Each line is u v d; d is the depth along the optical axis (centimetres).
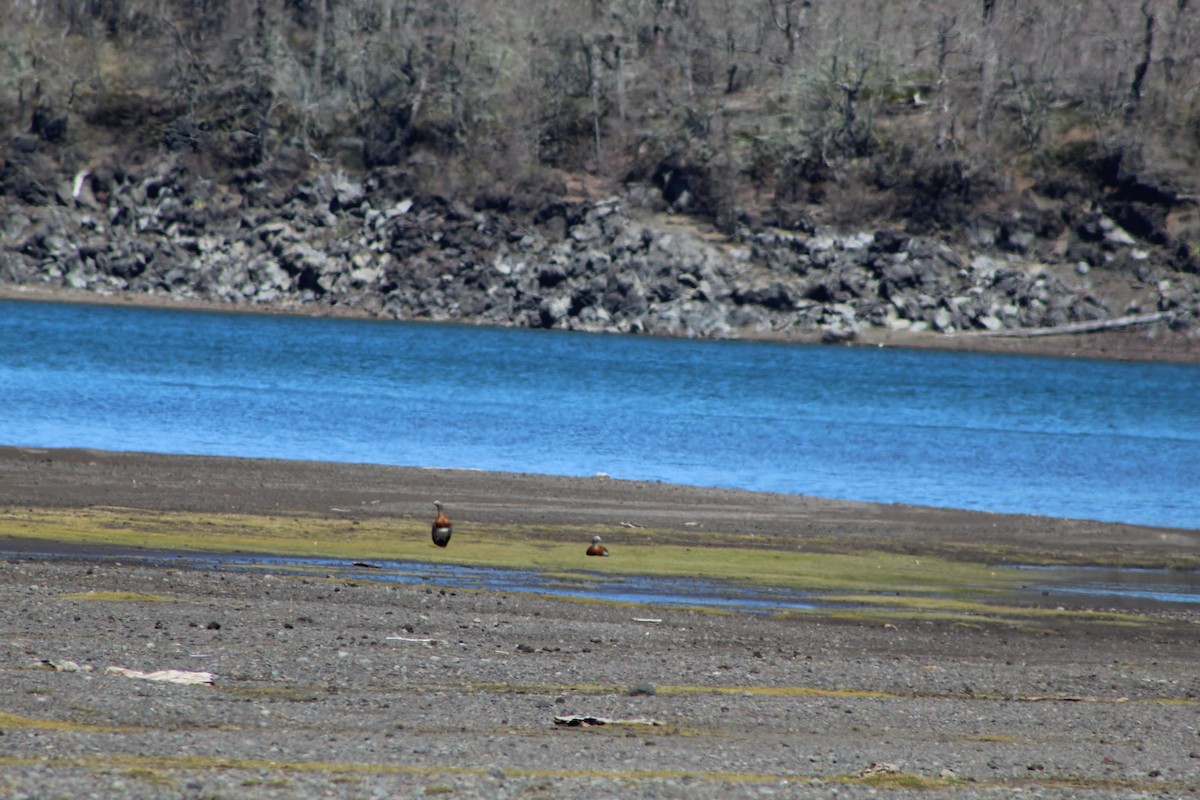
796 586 9306
